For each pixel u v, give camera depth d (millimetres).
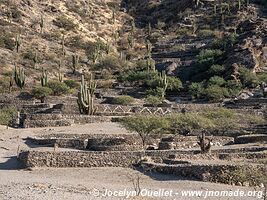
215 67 93375
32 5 150000
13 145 43875
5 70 101938
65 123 53594
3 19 137000
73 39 135875
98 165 33062
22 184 27031
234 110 57625
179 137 40250
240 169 27750
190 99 80938
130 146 39094
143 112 62688
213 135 44844
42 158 33188
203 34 136750
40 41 129125
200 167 28641
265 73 89625
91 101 59469
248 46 98500
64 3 162000
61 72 110062
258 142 40594
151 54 128875
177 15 163125
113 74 111562
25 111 64438
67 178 29688
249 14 144000
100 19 163750
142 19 174000
